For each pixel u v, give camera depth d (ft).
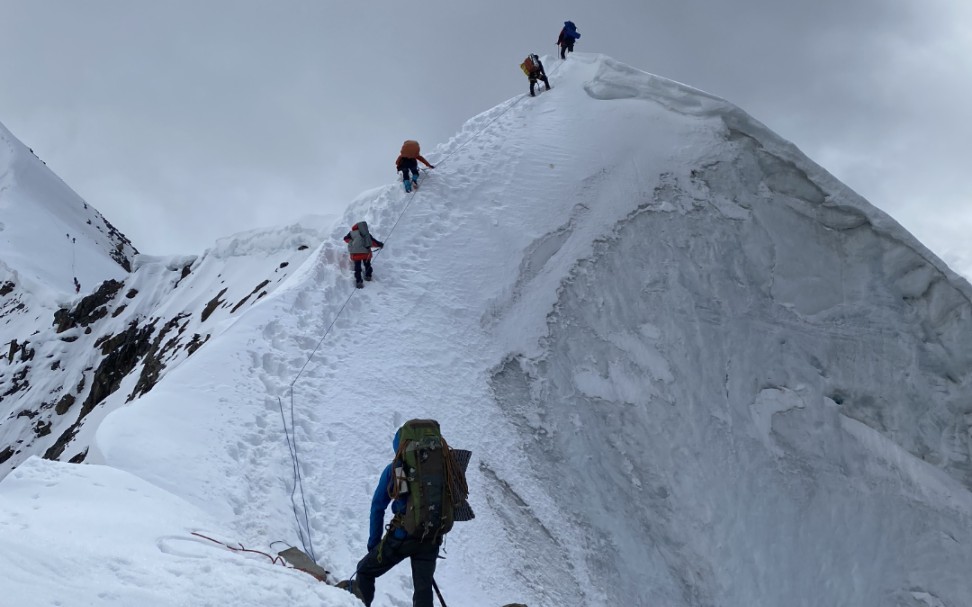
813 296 64.69
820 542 52.60
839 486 55.77
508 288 57.93
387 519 35.76
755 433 56.13
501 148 70.49
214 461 34.01
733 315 61.57
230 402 38.81
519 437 48.44
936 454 59.98
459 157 69.05
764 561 49.78
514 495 44.06
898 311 64.69
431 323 52.60
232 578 19.40
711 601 46.78
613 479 50.01
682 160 69.56
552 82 82.28
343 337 48.49
